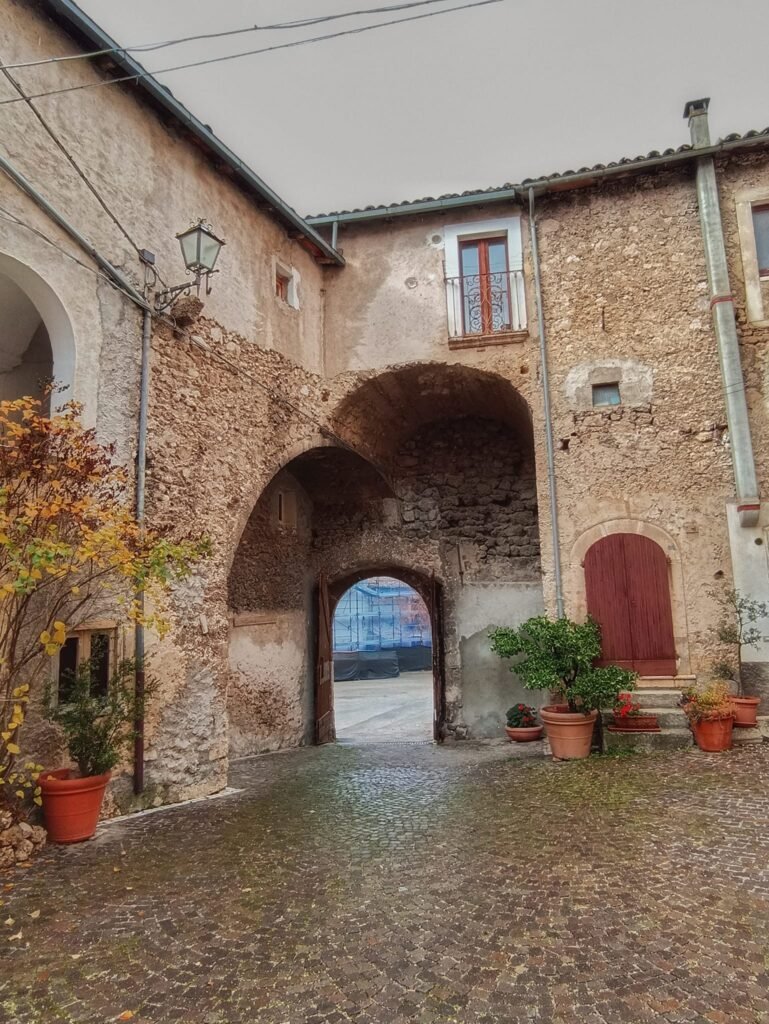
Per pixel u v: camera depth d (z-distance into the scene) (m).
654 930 3.41
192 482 6.91
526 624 8.22
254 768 8.50
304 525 12.01
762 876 4.01
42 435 4.57
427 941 3.38
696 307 8.81
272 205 8.58
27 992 2.97
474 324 9.72
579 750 7.61
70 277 5.68
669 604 8.43
